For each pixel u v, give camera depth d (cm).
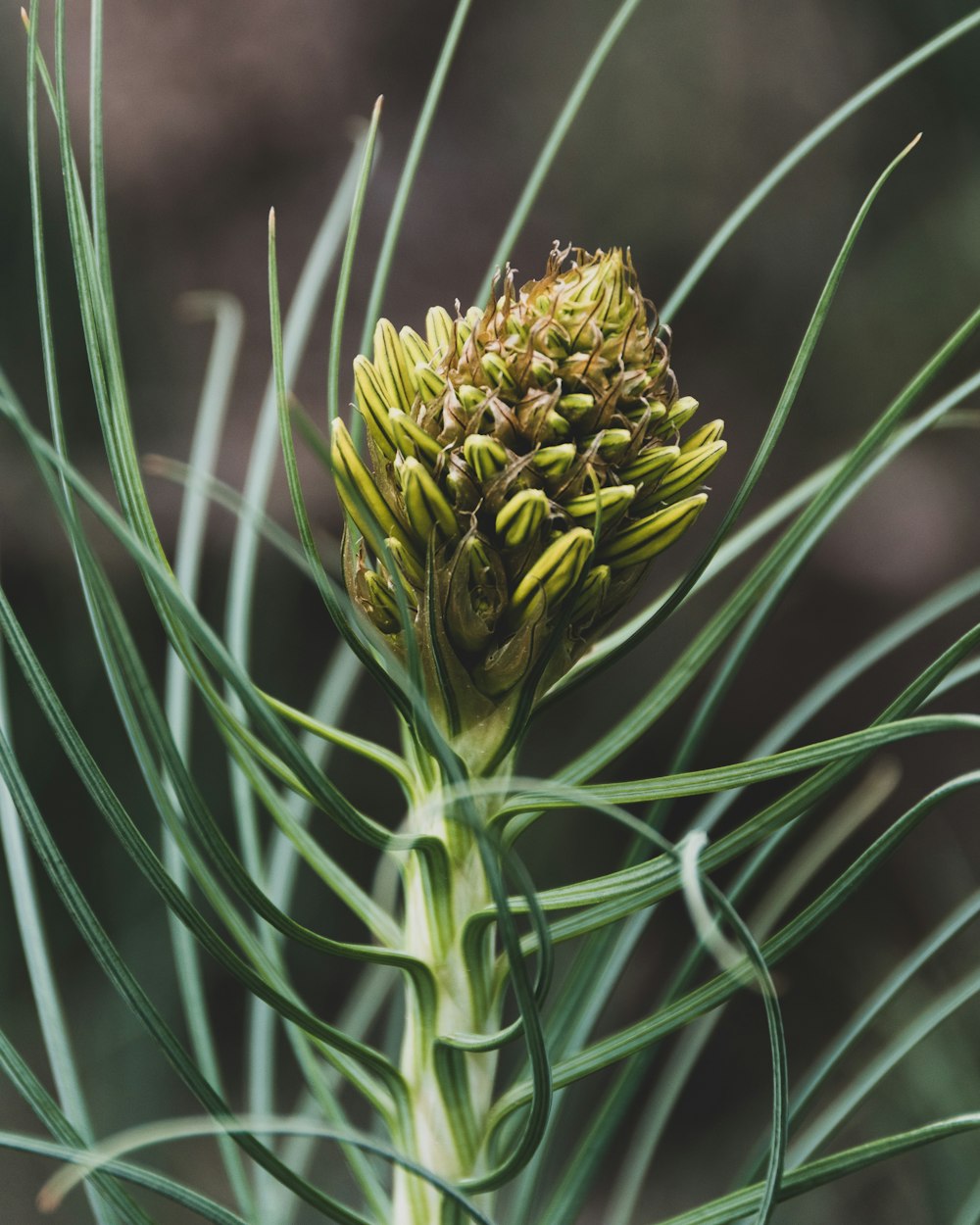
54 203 107
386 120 123
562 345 44
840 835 53
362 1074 48
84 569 43
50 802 105
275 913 44
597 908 46
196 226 118
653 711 47
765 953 45
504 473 44
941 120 117
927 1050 68
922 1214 76
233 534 114
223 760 111
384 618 45
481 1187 45
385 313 119
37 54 43
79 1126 46
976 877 121
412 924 48
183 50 115
